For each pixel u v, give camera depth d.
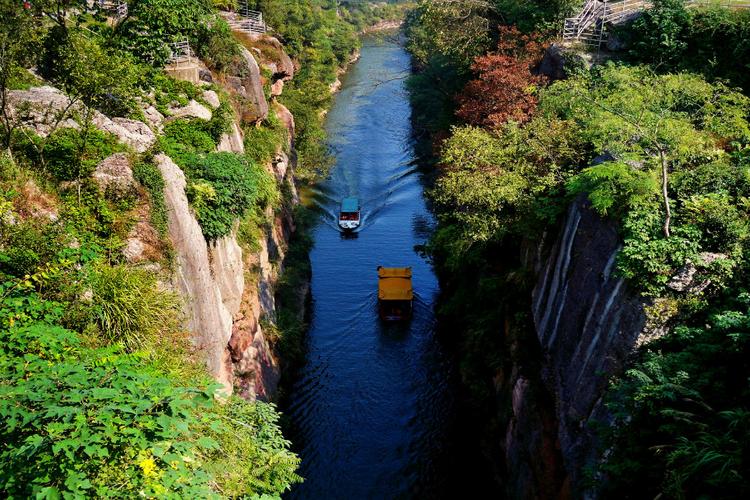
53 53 17.86
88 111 14.85
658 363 13.12
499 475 22.14
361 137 60.38
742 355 12.63
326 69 75.50
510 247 27.73
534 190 22.05
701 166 16.78
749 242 14.53
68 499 7.47
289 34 60.97
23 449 7.32
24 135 14.66
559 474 17.73
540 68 34.28
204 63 30.09
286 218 37.56
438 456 24.78
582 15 34.47
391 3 133.62
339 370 29.80
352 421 26.58
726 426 11.54
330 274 37.97
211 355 17.52
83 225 13.80
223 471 11.38
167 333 13.63
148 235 14.71
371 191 49.28
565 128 24.23
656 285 14.58
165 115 22.38
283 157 39.50
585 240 18.06
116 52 20.89
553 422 18.62
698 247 14.54
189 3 27.19
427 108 56.50
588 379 16.47
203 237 18.19
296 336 29.22
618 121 17.89
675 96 19.77
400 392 28.34
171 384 10.75
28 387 8.27
